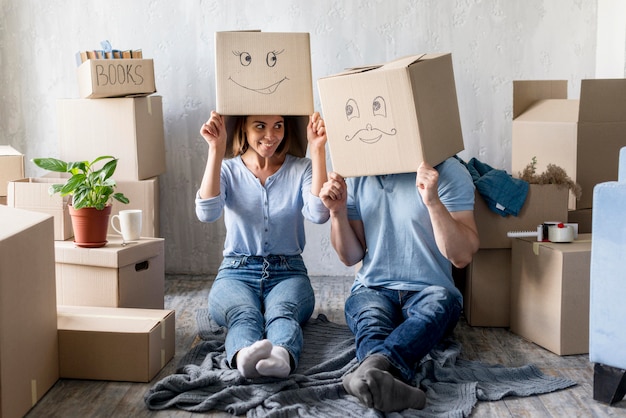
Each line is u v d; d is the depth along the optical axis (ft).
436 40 12.34
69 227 9.67
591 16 12.26
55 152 12.91
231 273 9.50
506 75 12.41
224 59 8.85
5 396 6.73
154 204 11.76
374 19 12.30
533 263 9.28
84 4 12.55
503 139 12.53
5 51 12.73
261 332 8.36
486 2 12.25
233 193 9.55
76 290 9.25
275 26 12.41
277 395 7.37
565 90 11.71
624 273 7.14
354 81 8.15
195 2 12.44
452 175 8.78
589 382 8.09
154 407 7.40
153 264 9.89
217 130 9.05
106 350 8.03
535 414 7.29
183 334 9.72
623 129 10.45
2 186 11.05
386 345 7.66
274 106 8.91
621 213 7.12
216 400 7.37
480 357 8.87
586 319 8.87
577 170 10.41
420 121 8.02
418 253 8.83
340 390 7.70
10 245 6.81
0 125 12.89
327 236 12.84
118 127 11.50
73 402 7.53
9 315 6.80
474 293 10.06
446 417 7.11
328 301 11.30
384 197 8.91
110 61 11.23
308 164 9.70
